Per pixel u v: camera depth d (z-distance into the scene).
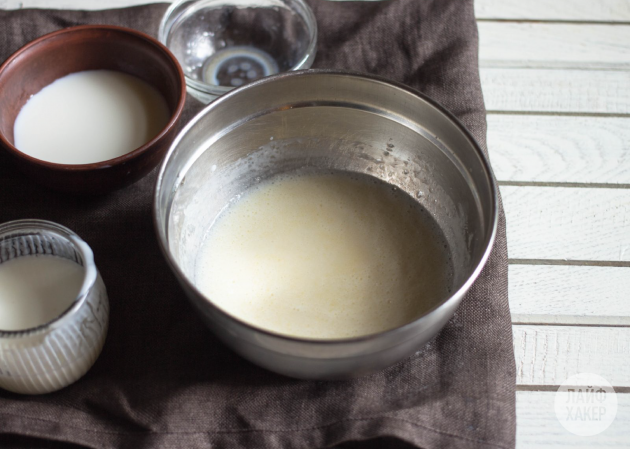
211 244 0.69
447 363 0.64
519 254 0.73
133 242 0.68
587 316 0.70
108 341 0.65
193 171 0.66
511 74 0.83
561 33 0.86
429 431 0.61
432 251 0.68
